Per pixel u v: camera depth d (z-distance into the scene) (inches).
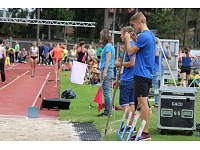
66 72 1285.7
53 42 2223.2
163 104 357.7
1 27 2797.7
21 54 1797.5
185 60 840.3
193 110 356.8
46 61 1736.0
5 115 469.1
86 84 900.6
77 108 529.7
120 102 377.4
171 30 2701.8
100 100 460.8
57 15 2834.6
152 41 334.3
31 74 1163.9
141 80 331.6
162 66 558.3
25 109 525.7
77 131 381.4
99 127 394.0
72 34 2910.9
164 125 358.0
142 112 334.6
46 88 802.8
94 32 2874.0
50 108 510.9
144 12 2856.8
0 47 886.4
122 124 354.9
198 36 3021.7
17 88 786.8
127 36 340.8
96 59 922.7
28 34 2854.3
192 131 361.1
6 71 1275.8
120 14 2908.5
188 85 905.5
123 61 386.6
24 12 2842.0
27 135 358.0
